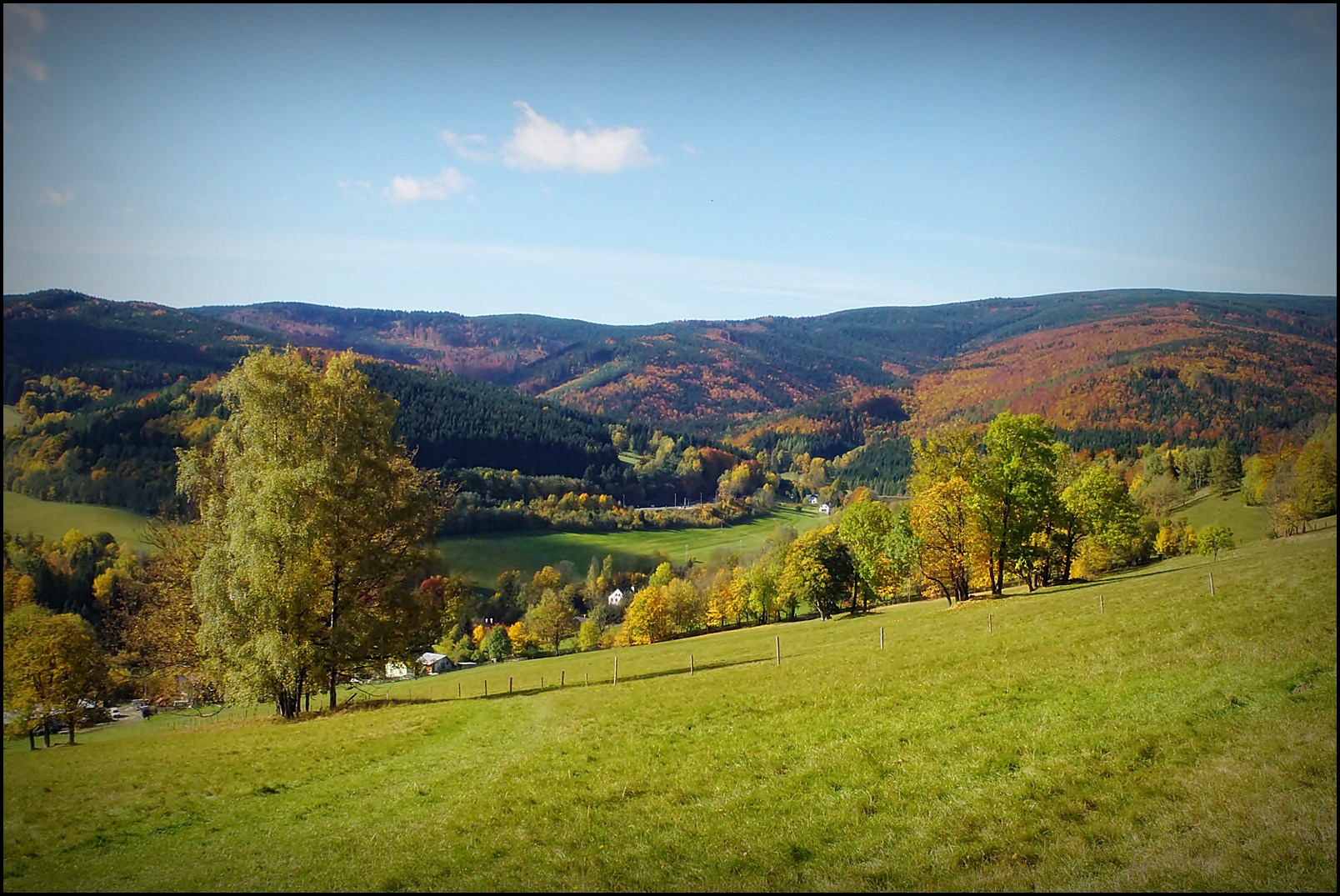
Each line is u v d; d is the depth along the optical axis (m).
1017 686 25.38
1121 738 18.95
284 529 37.31
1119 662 25.81
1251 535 111.12
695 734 26.19
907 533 67.00
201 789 25.38
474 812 20.31
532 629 128.50
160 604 46.47
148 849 19.91
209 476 43.62
